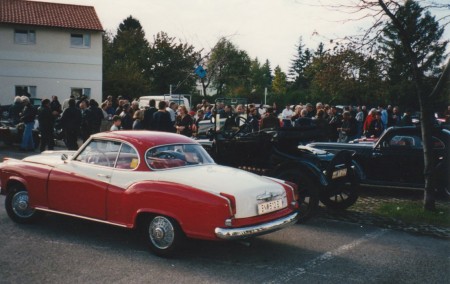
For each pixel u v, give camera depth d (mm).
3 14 30000
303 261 5695
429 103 8477
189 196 5328
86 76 31750
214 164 6543
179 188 5434
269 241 6555
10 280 4801
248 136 8570
